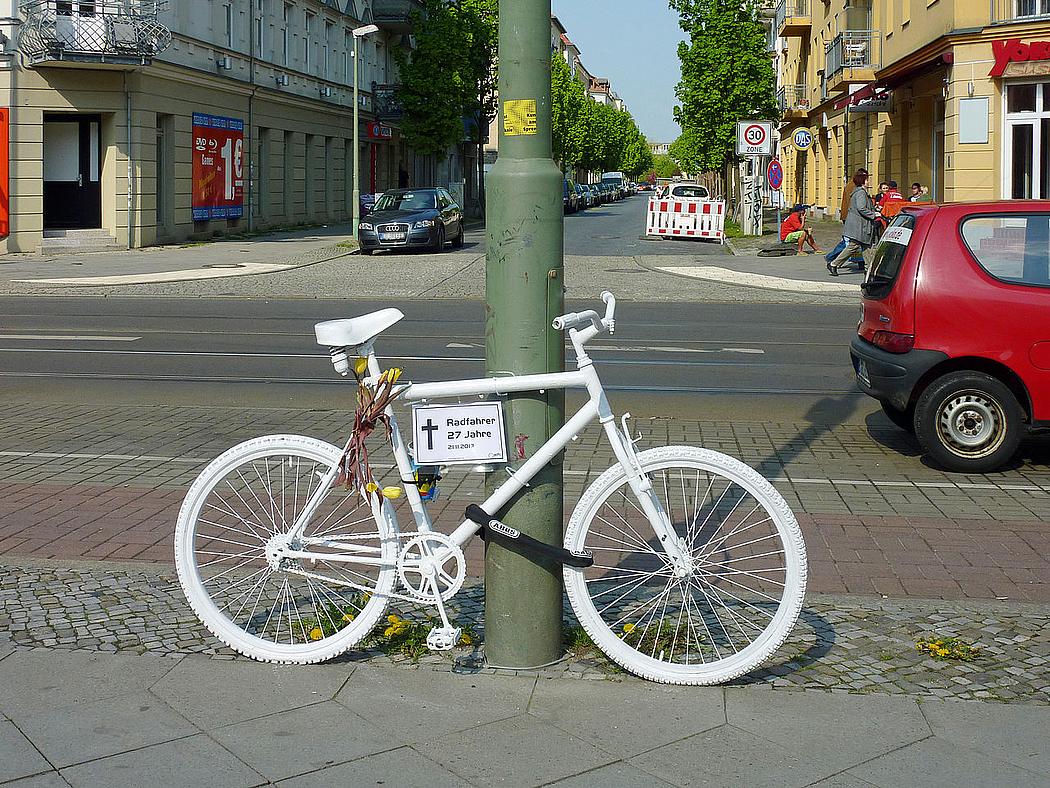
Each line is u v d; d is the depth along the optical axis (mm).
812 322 18250
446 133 52812
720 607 4461
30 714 3979
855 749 3742
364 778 3533
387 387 4348
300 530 4570
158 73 33500
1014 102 27812
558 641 4449
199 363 13547
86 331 16594
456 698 4133
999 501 7445
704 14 43125
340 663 4465
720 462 4352
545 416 4328
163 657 4504
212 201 37875
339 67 50938
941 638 4777
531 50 4238
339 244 34312
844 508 7195
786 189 65438
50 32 30797
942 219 8484
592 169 118125
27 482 7645
